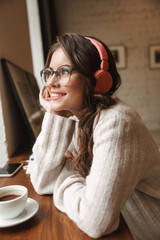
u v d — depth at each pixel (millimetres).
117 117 697
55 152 823
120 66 5406
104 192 622
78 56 741
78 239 604
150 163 746
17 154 1430
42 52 3895
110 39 5359
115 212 624
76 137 967
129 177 663
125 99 5504
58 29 5328
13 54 1731
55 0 5242
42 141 835
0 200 684
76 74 753
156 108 5531
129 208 848
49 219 692
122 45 5344
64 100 788
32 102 1808
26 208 721
